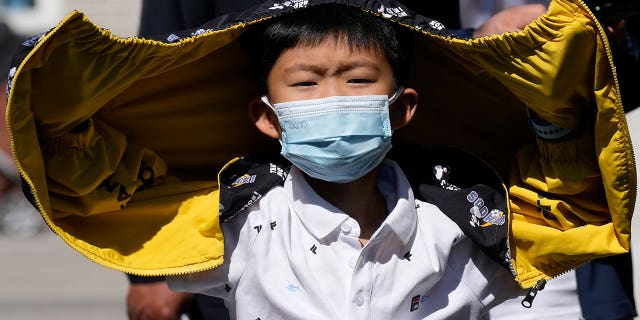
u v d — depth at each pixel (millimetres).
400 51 2932
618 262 3811
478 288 2996
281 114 2867
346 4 2867
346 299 2908
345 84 2840
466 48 2855
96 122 2912
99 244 2881
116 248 2896
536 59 2723
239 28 2896
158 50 2781
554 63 2693
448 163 3094
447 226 2998
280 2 2900
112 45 2680
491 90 3105
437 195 3047
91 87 2713
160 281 4043
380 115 2854
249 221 2980
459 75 3115
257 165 3055
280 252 2941
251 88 3125
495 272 3020
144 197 3002
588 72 2705
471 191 3014
